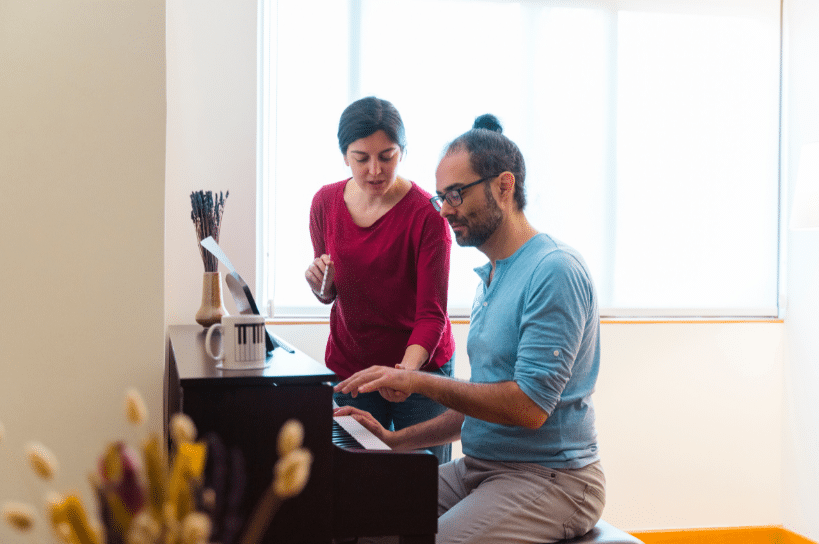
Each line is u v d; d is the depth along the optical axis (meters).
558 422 1.60
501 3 3.10
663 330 3.19
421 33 3.03
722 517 3.25
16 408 1.21
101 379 1.24
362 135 2.03
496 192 1.66
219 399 1.05
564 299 1.53
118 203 1.24
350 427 1.61
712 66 3.29
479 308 1.76
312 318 2.94
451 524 1.51
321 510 1.09
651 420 3.19
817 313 3.10
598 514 1.62
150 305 1.25
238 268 2.51
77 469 1.23
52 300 1.22
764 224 3.33
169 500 0.55
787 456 3.26
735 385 3.26
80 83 1.22
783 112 3.34
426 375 1.52
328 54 2.96
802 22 3.22
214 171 2.48
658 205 3.25
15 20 1.20
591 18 3.18
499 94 3.10
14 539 1.19
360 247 2.18
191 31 2.46
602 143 3.20
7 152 1.20
